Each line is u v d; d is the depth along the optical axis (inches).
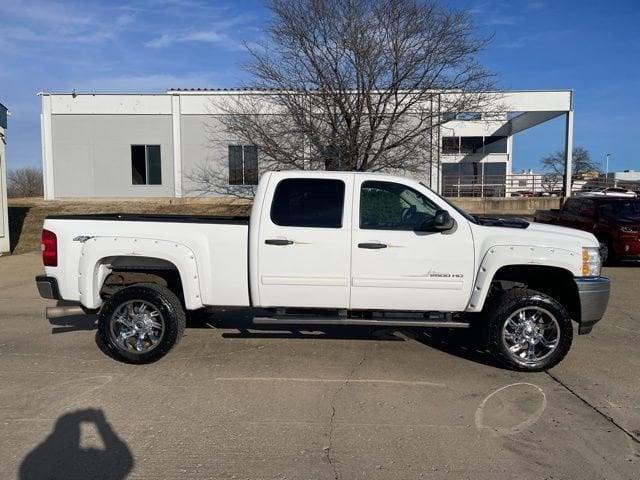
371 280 218.4
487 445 155.3
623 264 555.8
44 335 271.1
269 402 185.5
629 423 170.4
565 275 221.9
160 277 236.1
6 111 601.6
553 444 156.1
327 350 245.4
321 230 218.2
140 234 223.5
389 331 278.4
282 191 221.8
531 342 215.9
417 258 217.2
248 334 270.2
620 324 297.0
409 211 222.5
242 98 889.5
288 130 684.1
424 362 229.5
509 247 214.2
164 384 201.9
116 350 223.1
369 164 676.7
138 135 1086.4
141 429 164.2
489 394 194.1
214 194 1067.9
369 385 202.1
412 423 169.8
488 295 232.2
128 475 138.2
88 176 1098.1
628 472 141.0
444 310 222.5
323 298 221.3
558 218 612.4
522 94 992.2
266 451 150.9
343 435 161.0
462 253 216.7
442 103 676.7
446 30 640.4
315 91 662.5
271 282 220.5
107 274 235.9
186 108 1069.1
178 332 223.9
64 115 1084.5
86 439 157.6
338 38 639.1
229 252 222.5
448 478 137.7
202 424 167.9
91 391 194.5
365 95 647.1
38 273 480.7
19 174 2347.4
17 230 751.7
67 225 225.5
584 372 217.9
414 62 644.1
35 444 154.6
